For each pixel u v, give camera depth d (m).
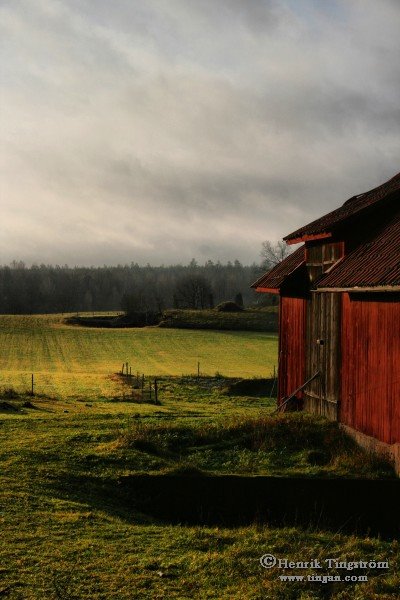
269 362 65.44
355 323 16.86
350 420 16.98
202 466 15.37
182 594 8.44
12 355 71.00
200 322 97.69
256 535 10.98
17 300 179.00
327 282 16.52
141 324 101.94
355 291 14.91
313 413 19.73
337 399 17.94
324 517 13.29
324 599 8.72
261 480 13.73
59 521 10.93
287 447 16.36
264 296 127.38
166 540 10.58
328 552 10.23
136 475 13.95
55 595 8.09
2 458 14.78
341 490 13.61
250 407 31.86
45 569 8.88
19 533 10.15
